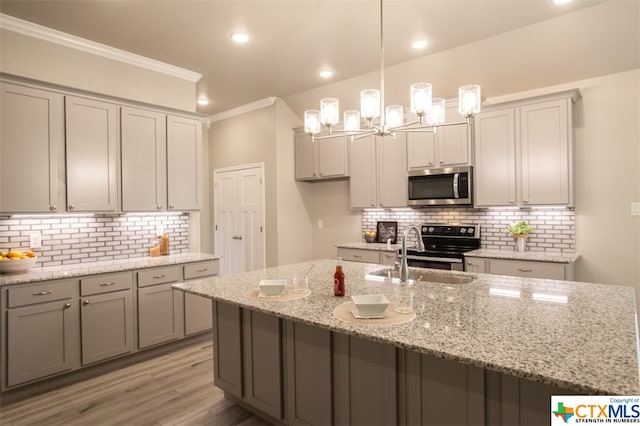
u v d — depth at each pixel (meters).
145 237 3.88
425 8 2.85
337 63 3.91
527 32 3.21
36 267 3.16
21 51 3.02
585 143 3.54
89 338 2.96
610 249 3.45
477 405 1.50
